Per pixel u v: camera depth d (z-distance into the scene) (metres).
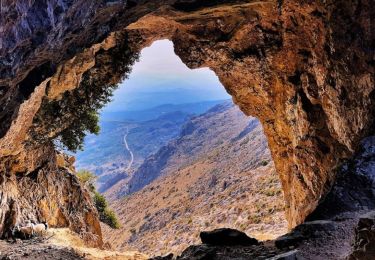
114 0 6.93
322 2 8.89
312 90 10.92
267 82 13.48
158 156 110.19
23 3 5.88
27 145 13.03
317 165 11.30
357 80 8.02
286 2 10.16
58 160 19.14
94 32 7.54
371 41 7.43
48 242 12.24
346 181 7.26
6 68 6.20
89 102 13.77
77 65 10.27
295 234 6.91
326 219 6.97
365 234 4.60
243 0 9.42
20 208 13.38
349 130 8.67
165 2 7.95
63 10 6.38
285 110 13.10
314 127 11.19
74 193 18.80
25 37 6.11
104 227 34.72
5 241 11.82
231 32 12.40
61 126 13.54
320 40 9.65
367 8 7.46
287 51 11.80
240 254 7.10
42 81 7.47
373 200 6.77
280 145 14.85
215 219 34.97
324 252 5.82
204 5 9.30
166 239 36.97
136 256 11.84
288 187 14.95
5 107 7.36
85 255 10.86
